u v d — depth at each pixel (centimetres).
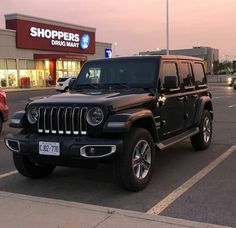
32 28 5141
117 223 481
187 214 532
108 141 579
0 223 491
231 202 575
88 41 6238
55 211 523
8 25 4953
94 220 491
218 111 1848
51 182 693
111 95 652
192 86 869
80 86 771
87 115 596
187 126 848
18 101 2817
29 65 5153
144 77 728
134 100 644
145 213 524
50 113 619
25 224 486
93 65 787
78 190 645
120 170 600
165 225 473
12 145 645
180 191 627
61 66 5641
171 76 734
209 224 482
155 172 741
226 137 1107
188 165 791
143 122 667
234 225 494
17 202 559
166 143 724
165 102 732
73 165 614
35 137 627
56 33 5556
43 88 4894
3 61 4766
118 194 618
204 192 621
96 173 743
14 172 761
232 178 695
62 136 612
